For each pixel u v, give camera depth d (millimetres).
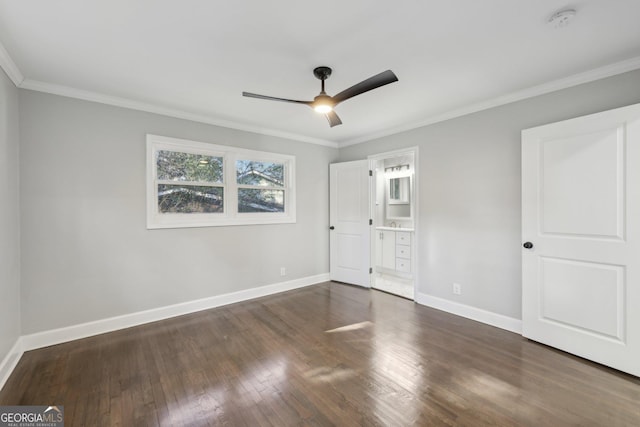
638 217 1998
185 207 3387
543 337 2502
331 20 1697
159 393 1879
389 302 3689
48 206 2545
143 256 3031
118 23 1714
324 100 2166
